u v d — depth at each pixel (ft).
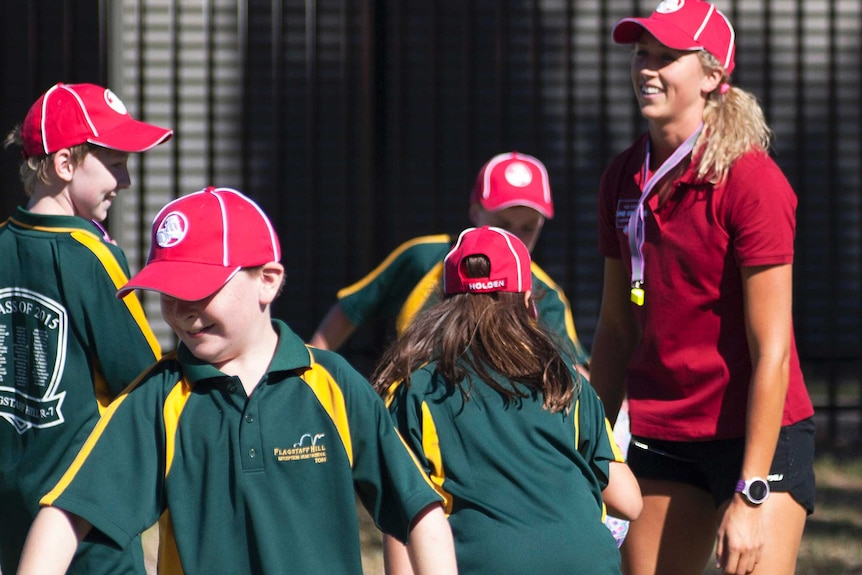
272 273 32.12
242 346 31.81
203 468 31.04
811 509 43.32
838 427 111.65
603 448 38.99
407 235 108.06
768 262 41.04
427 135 107.96
